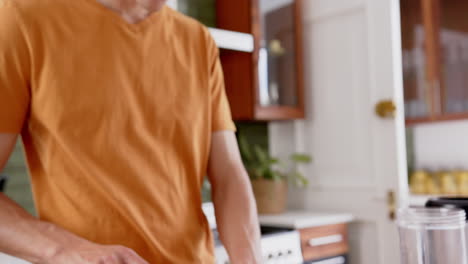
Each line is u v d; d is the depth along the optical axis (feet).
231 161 3.49
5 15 2.79
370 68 9.08
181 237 3.17
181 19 3.45
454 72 11.87
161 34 3.23
